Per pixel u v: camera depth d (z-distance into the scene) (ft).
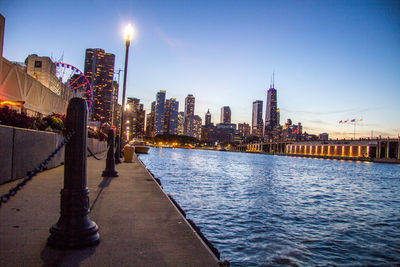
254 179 130.21
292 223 44.88
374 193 102.53
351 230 42.63
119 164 58.29
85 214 12.08
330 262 28.91
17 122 35.12
